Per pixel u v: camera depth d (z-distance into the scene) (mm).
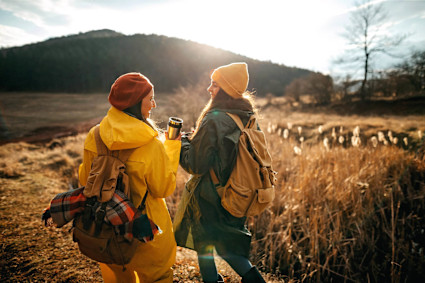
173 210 3949
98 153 1352
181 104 14758
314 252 3014
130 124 1311
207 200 1568
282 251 3068
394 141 4898
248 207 1494
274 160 5629
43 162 6832
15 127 25844
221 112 1541
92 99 58344
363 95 34656
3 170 5480
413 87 33438
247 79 1622
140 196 1370
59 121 30344
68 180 5352
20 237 2594
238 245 1575
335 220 3654
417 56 33188
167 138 1536
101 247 1229
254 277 1502
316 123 16094
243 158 1491
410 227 3482
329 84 38969
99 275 2121
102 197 1245
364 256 3045
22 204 3564
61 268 2160
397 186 4203
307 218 3629
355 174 4379
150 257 1430
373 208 3725
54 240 2615
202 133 1485
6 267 2098
